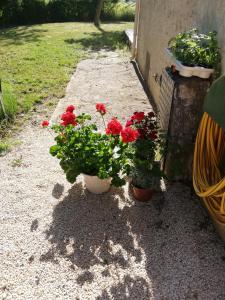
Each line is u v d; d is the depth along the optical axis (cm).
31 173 370
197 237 285
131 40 927
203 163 297
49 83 646
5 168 378
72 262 261
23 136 445
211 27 317
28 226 296
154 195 332
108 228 294
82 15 1591
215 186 250
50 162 390
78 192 338
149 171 311
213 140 288
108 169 307
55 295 236
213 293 238
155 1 575
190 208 316
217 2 301
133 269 255
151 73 605
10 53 878
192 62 302
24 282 246
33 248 274
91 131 331
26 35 1162
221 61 297
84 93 605
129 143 314
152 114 340
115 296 236
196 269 256
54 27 1353
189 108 314
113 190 339
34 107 534
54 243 279
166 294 237
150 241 280
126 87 642
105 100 577
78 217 306
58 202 325
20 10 1485
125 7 1650
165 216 307
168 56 341
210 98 264
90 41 1042
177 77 315
